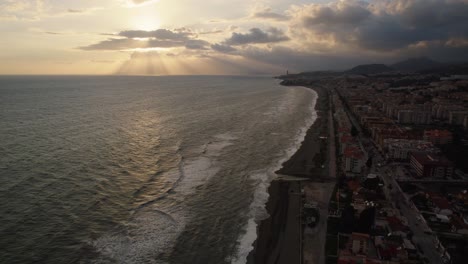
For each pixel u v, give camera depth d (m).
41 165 112.75
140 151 134.38
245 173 116.38
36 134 153.75
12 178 100.88
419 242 75.75
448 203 92.06
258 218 86.31
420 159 122.81
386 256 68.94
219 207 91.31
